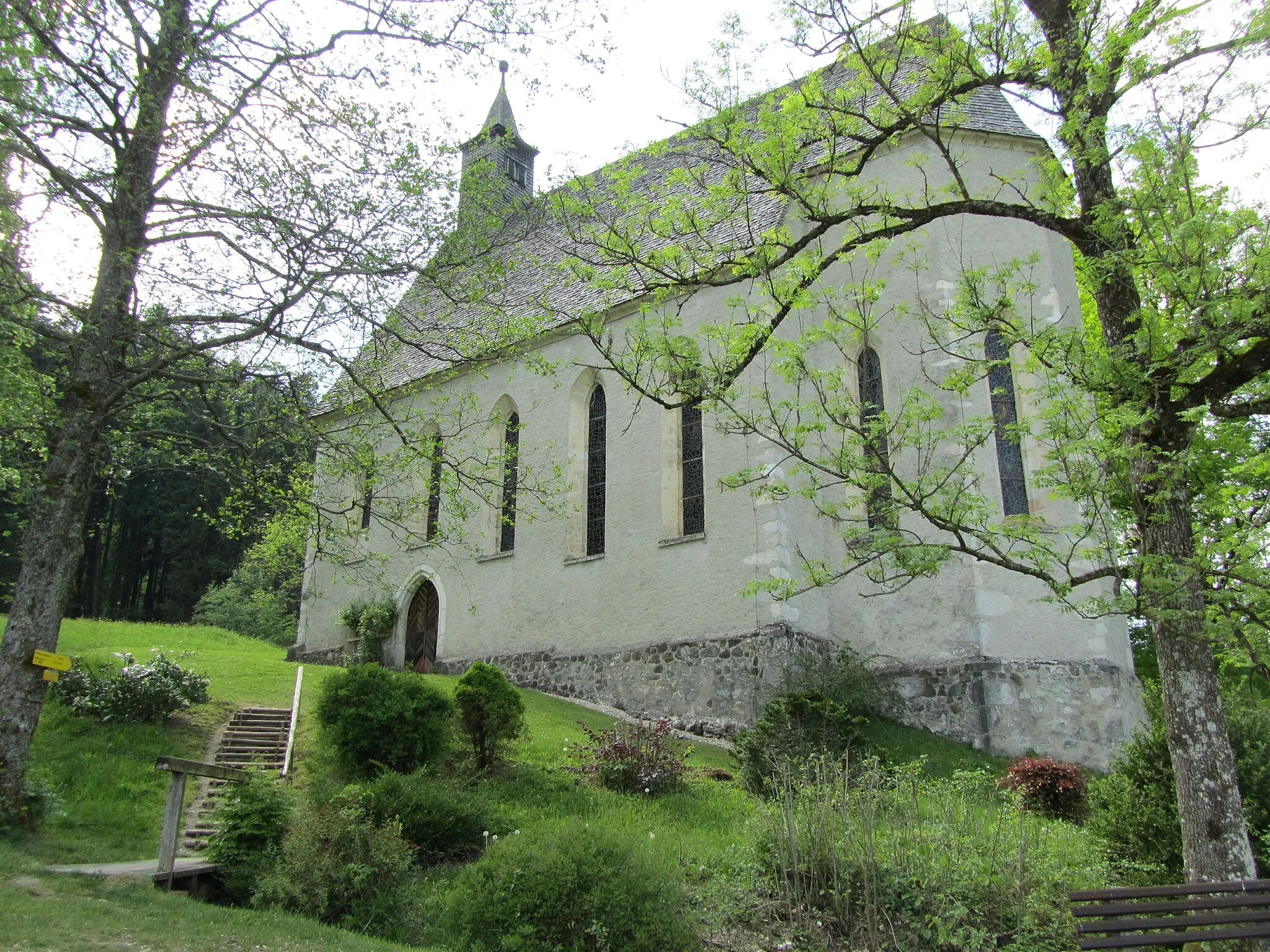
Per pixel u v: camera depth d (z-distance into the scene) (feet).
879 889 27.27
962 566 57.93
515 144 102.53
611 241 33.65
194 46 36.37
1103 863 28.91
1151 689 33.71
